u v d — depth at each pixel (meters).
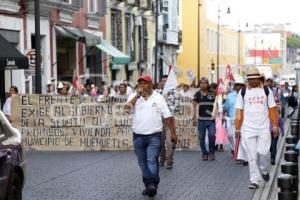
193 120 16.42
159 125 10.75
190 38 64.12
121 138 18.23
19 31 24.48
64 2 27.56
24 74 24.12
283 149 18.48
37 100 18.27
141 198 10.56
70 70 30.17
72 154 17.23
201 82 15.88
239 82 16.59
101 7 32.62
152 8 43.06
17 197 8.80
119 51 34.28
